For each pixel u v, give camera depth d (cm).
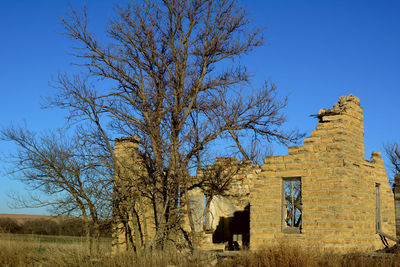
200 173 2514
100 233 2186
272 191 1959
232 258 1778
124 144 2344
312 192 1852
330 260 1537
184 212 2292
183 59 2542
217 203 2738
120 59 2466
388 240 2105
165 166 2114
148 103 2288
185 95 2428
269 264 1534
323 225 1797
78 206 2058
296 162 1919
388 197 2155
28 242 2100
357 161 1920
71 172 2052
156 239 2078
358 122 1970
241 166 2472
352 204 1834
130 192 2123
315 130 1903
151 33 2506
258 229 1958
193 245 2056
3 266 1794
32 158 2073
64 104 2220
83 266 1773
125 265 1742
